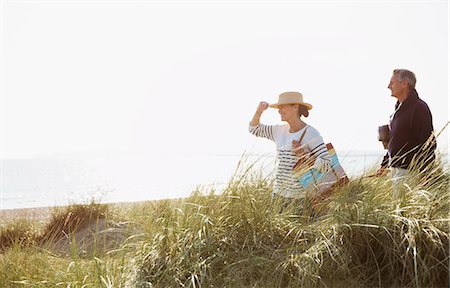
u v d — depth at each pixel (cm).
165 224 405
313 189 426
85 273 401
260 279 355
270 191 429
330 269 355
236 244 385
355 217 371
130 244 416
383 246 356
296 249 376
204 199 419
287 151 459
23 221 789
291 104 471
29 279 421
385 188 400
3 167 8125
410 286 340
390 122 486
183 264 376
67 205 845
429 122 460
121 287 373
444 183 397
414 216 367
